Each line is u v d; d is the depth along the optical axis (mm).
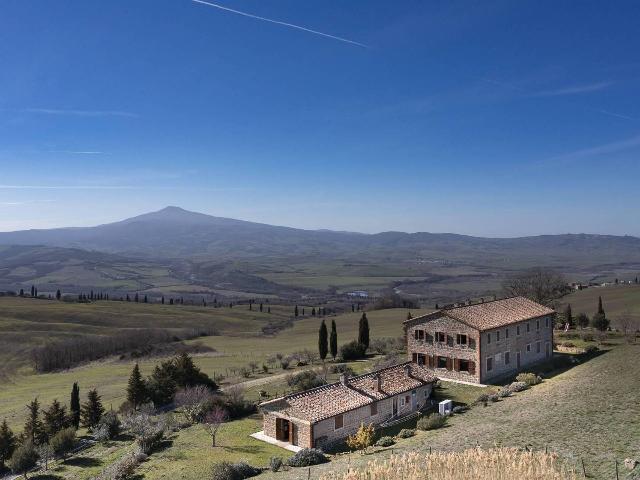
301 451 42219
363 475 32562
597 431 39281
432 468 32281
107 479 40719
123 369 99438
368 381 54781
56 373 104688
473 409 52062
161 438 50812
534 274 117938
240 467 39125
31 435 55531
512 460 31984
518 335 69375
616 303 138000
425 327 68500
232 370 85688
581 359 72625
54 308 167625
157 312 180875
